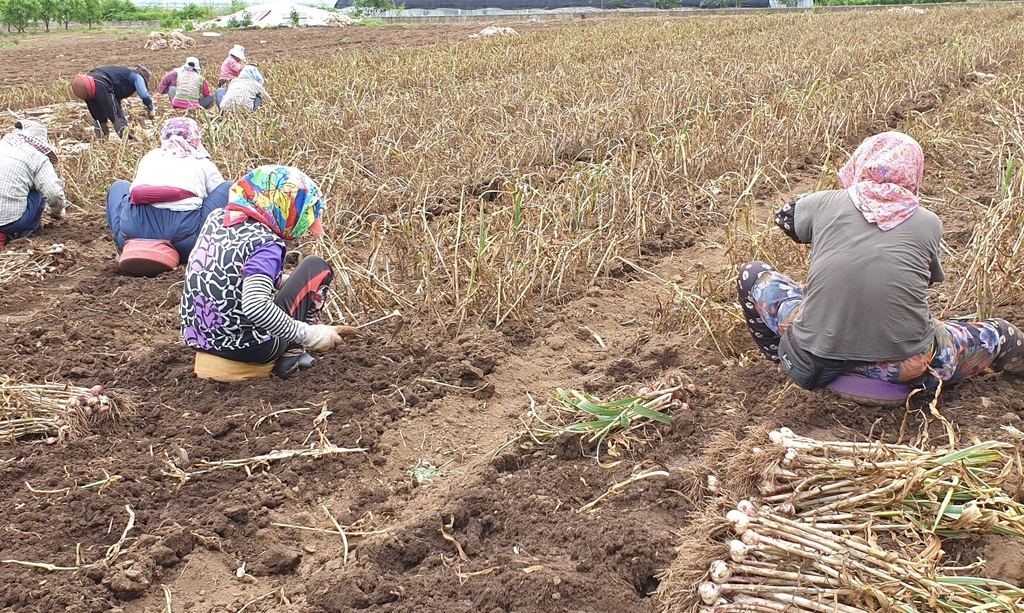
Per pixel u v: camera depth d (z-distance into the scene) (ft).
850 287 10.62
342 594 9.27
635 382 13.41
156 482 11.02
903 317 10.59
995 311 14.11
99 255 20.42
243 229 12.41
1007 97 30.09
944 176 23.27
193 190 18.12
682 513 10.28
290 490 11.09
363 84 39.60
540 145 26.27
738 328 14.12
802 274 16.52
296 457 11.62
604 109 29.50
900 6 97.96
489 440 12.30
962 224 19.43
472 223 19.04
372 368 13.98
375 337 14.96
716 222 21.24
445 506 10.52
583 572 9.42
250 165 24.84
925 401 11.61
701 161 24.04
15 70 58.34
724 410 12.16
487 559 9.82
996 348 11.49
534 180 23.84
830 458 9.52
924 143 25.18
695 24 74.69
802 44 50.29
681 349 14.21
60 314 16.46
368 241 19.97
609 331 15.75
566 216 19.79
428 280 15.98
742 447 9.95
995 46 43.80
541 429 11.92
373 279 16.20
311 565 9.95
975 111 30.17
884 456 9.60
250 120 28.89
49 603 8.95
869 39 52.85
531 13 136.05
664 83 35.37
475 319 15.83
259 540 10.31
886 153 10.70
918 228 10.56
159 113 38.58
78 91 30.40
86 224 22.31
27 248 20.17
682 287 17.02
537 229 18.06
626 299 17.03
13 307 17.28
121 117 32.17
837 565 8.24
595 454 11.59
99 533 10.14
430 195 22.40
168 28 107.24
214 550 10.11
